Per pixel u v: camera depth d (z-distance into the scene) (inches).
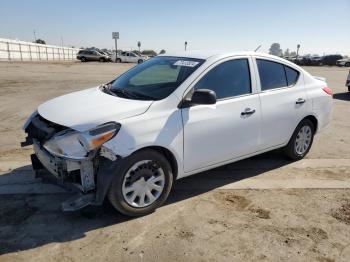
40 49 2500.0
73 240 142.6
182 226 154.5
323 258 136.2
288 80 215.6
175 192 186.7
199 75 171.9
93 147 139.6
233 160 190.1
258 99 193.8
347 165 232.7
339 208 175.3
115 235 146.5
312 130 236.7
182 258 133.2
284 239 147.4
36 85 628.1
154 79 181.2
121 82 194.4
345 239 149.1
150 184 159.0
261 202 178.7
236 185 197.3
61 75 861.2
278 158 240.2
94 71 1051.3
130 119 149.4
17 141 268.1
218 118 174.4
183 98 164.6
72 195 178.9
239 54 191.8
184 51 205.5
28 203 170.7
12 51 2046.0
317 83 235.0
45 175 168.9
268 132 201.9
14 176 200.2
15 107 406.0
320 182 204.7
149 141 151.2
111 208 166.9
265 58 204.1
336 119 371.2
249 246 141.9
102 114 148.9
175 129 159.6
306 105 221.1
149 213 163.0
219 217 163.0
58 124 148.6
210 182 200.2
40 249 136.6
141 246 139.6
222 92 179.9
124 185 151.4
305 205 177.2
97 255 133.8
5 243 139.8
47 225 152.7
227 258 134.1
